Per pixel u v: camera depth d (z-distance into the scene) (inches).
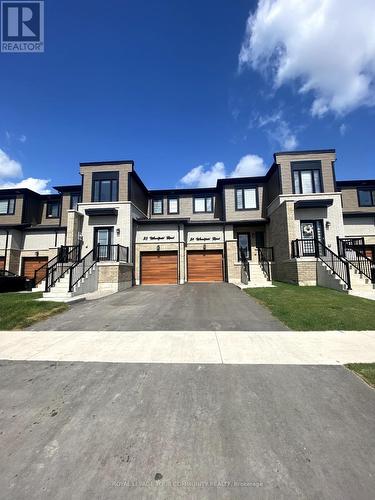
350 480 85.1
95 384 154.0
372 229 786.2
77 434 109.7
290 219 631.2
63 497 79.6
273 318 306.8
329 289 503.2
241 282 687.7
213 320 301.6
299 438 106.3
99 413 125.1
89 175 746.2
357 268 533.3
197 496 79.4
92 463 93.3
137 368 175.3
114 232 712.4
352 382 153.7
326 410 126.5
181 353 201.0
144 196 858.8
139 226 757.3
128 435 108.8
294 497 78.9
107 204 722.2
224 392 143.6
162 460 94.5
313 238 621.6
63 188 895.1
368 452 98.2
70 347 218.2
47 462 94.0
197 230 772.6
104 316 328.8
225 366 177.0
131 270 694.5
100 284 587.2
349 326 269.3
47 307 362.9
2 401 137.0
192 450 99.6
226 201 799.7
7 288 600.1
